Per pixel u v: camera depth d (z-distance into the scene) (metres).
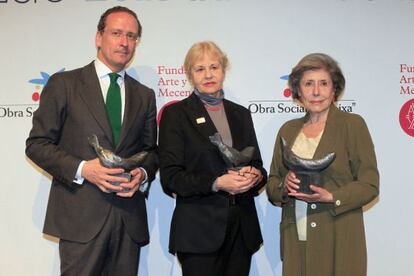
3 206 2.58
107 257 1.97
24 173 2.59
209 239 1.88
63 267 1.90
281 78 2.64
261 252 2.64
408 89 2.65
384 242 2.64
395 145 2.64
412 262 2.64
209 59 2.01
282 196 1.92
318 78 1.92
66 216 1.90
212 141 1.82
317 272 1.83
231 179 1.79
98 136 1.89
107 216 1.90
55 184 1.96
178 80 2.63
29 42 2.60
